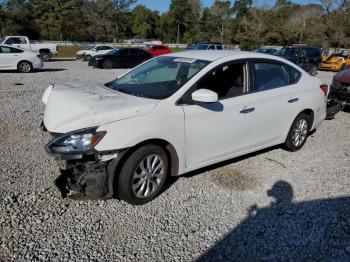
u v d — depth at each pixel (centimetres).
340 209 359
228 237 305
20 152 466
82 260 266
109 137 305
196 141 370
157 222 321
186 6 8731
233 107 397
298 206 362
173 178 409
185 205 352
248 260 278
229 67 405
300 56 2114
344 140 600
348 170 462
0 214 316
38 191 362
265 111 436
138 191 341
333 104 711
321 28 4184
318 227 326
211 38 7431
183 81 370
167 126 339
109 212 333
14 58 1539
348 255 288
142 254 277
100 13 7025
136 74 439
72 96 359
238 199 370
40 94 917
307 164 477
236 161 472
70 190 330
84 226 308
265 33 5988
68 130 305
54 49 2727
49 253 271
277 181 418
